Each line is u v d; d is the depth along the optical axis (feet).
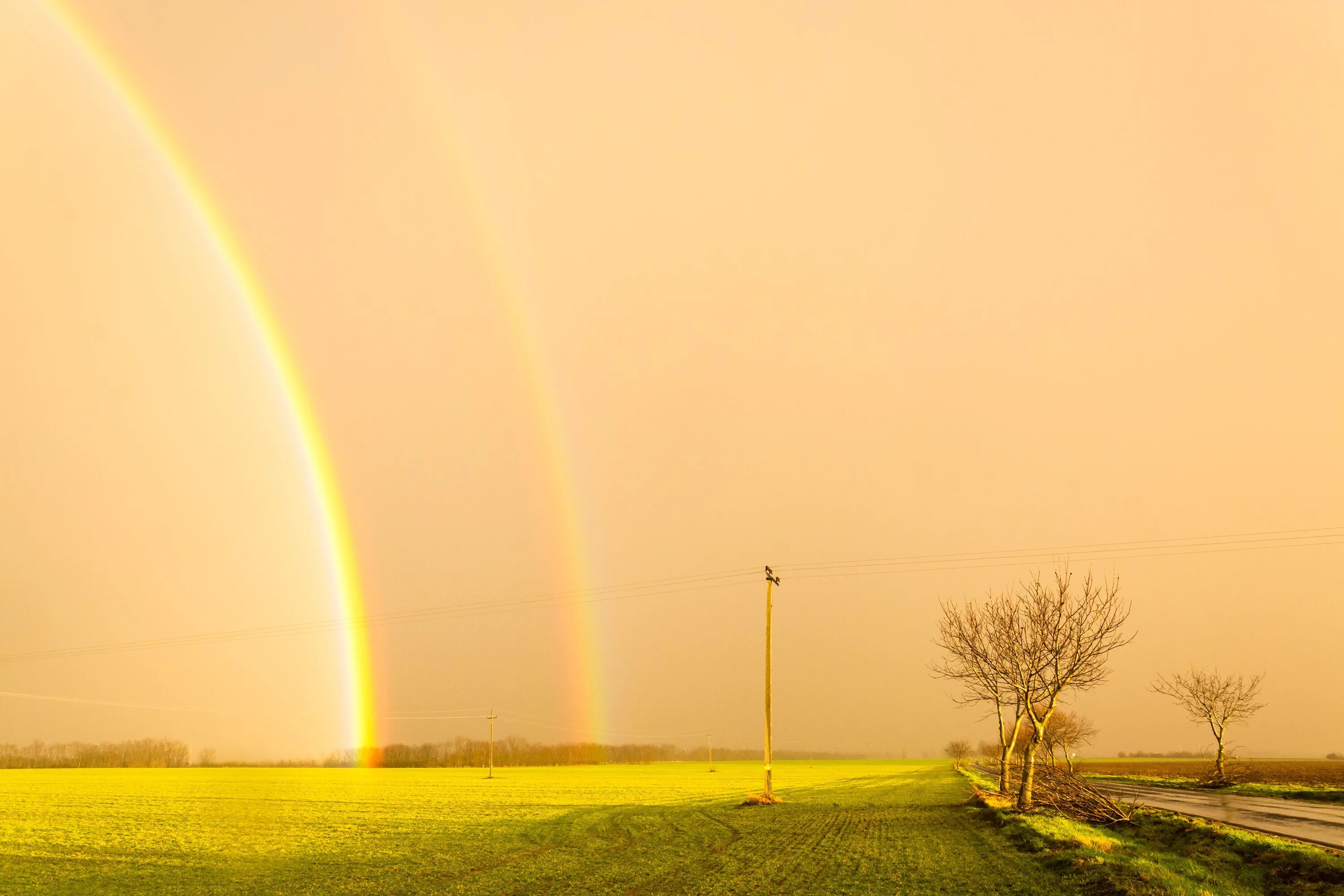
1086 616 138.82
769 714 212.43
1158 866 79.30
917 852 110.22
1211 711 248.32
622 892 86.99
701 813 185.26
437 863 110.52
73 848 130.62
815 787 313.32
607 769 638.12
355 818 181.78
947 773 439.63
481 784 357.00
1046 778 148.77
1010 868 92.94
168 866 111.14
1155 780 285.64
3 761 646.74
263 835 148.25
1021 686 143.54
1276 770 423.23
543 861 111.34
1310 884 71.67
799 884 88.48
